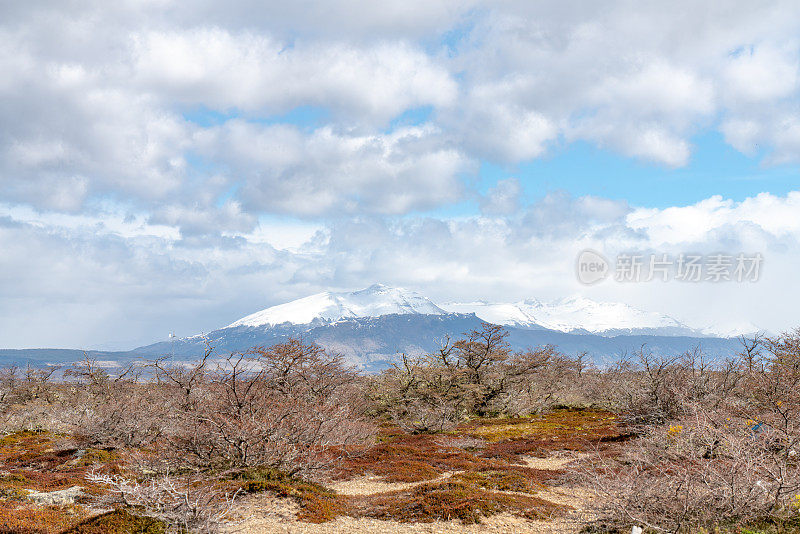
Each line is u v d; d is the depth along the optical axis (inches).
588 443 1062.4
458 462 856.9
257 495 543.2
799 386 1038.4
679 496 421.4
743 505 399.9
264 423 641.0
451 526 482.0
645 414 1069.8
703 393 1053.8
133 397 1115.9
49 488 638.5
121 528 411.8
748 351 1403.8
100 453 931.3
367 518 514.0
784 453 490.3
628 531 427.8
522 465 866.8
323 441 817.5
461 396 1822.1
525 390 1972.2
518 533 463.8
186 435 642.2
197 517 429.7
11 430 1526.8
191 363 1072.8
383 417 1750.7
